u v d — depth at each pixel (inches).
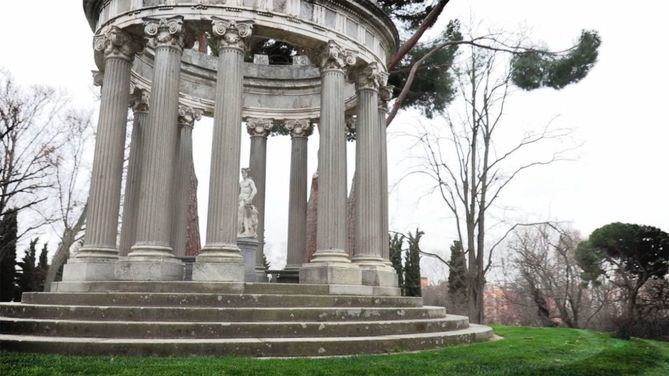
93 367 400.8
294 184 1174.3
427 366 469.1
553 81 1418.6
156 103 749.9
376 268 872.3
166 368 404.2
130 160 984.9
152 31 773.3
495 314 3139.8
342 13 891.4
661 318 1685.5
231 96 756.0
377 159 928.9
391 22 983.6
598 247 1893.5
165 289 655.1
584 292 2261.3
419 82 1412.4
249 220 964.6
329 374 406.0
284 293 696.4
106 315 570.6
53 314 585.0
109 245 768.9
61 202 1732.3
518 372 446.0
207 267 692.7
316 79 1199.6
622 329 1051.3
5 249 1690.5
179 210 1074.1
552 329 1144.8
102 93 813.2
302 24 833.5
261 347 508.7
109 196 777.6
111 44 814.5
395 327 637.3
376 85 955.3
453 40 1450.5
